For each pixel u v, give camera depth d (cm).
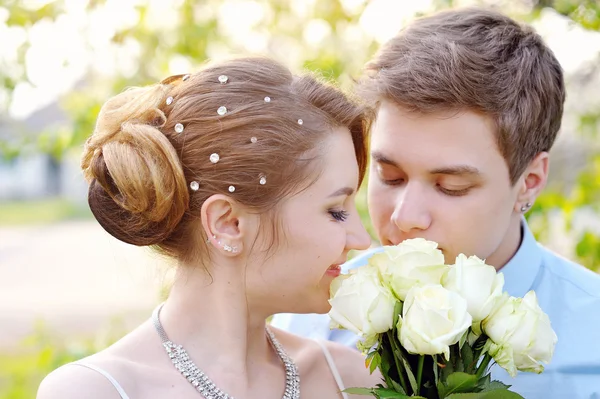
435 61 211
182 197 178
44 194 2577
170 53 446
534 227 370
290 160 178
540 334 163
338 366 205
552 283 248
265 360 193
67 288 1180
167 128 184
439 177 212
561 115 243
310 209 180
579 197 370
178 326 185
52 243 1709
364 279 167
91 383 169
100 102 441
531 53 227
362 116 191
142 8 437
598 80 401
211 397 178
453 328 156
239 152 178
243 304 185
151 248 195
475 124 208
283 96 184
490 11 237
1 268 1374
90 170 188
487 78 210
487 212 216
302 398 194
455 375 157
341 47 430
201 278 185
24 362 747
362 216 387
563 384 229
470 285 164
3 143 459
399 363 167
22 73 428
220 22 452
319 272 182
